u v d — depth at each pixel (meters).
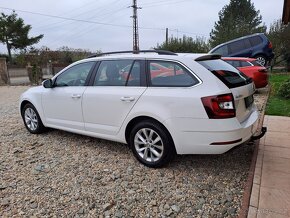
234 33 26.84
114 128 4.46
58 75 5.36
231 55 13.64
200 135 3.63
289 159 4.14
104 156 4.66
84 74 4.93
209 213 3.12
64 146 5.18
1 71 18.69
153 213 3.14
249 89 4.08
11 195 3.56
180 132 3.74
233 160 4.39
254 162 4.10
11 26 39.16
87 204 3.33
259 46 13.27
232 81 3.79
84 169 4.21
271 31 20.53
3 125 6.86
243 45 13.56
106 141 5.36
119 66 4.47
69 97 5.00
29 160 4.60
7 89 16.34
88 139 5.50
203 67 3.76
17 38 40.19
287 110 7.09
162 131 3.92
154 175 3.96
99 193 3.55
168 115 3.79
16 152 4.97
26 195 3.55
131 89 4.21
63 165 4.37
